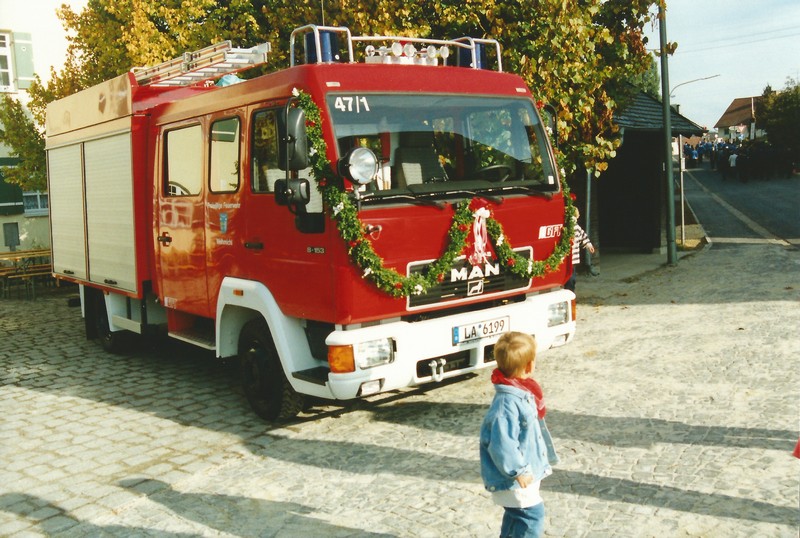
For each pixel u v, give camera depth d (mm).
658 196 16812
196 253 6934
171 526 4559
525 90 6449
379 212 5266
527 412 3387
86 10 13195
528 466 3324
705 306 10133
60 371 8852
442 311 5918
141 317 8266
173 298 7457
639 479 4656
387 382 5430
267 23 12680
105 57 12547
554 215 6336
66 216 9766
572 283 9570
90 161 8883
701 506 4230
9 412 7254
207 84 8344
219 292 6547
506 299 6344
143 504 4906
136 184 7855
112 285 8625
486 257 5855
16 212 17906
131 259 8070
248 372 6492
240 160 6148
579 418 5898
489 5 9234
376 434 5898
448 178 5781
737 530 3938
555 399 6434
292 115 5121
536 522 3416
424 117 5719
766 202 28766
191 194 6949
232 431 6277
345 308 5262
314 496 4828
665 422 5656
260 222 5945
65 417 6996
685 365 7230
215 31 12398
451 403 6539
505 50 9312
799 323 8586
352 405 6684
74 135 9297
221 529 4469
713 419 5645
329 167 5199
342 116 5352
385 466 5230
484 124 6074
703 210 26719
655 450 5109
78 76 13570
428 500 4621
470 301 5863
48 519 4762
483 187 5867
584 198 14117
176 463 5613
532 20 9172
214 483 5172
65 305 14375
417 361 5555
